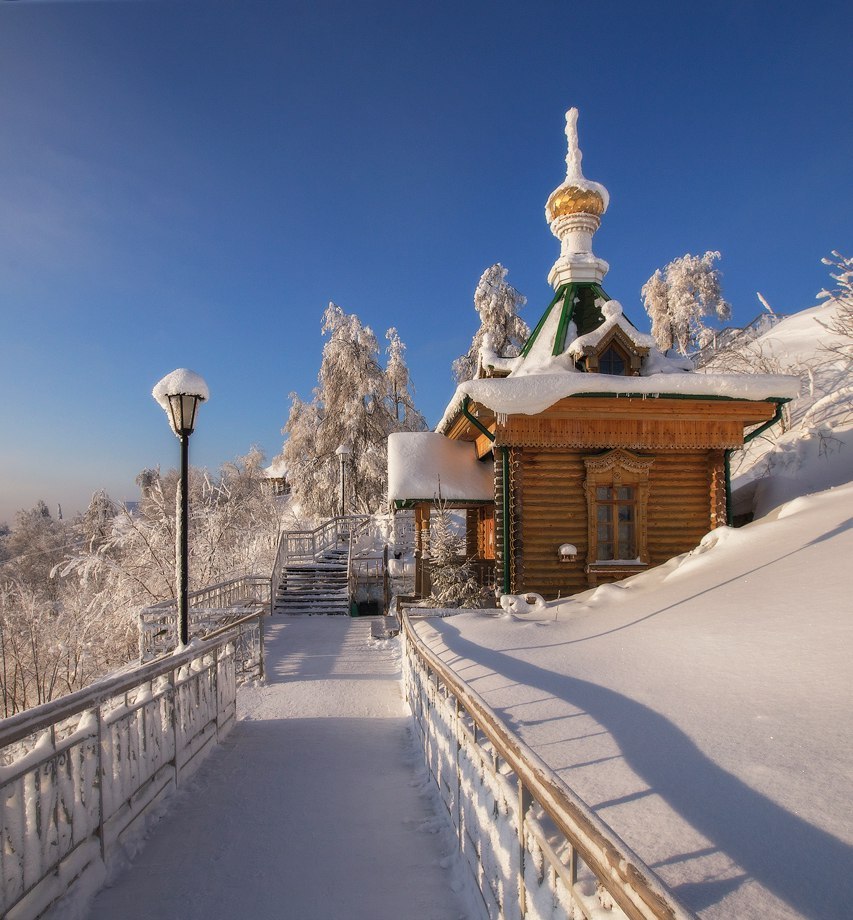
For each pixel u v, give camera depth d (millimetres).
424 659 5766
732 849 2172
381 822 4742
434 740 5258
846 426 17047
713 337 41156
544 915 2434
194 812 4957
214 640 6512
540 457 13195
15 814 3096
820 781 2605
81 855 3684
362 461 36281
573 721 3842
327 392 38156
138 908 3594
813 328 37281
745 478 20125
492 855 3197
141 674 4535
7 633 21875
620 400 12211
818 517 7766
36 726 3182
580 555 13070
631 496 13328
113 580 23781
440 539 15188
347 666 11383
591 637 6449
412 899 3674
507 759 2783
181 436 8227
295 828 4645
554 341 14727
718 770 2857
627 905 1620
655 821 2449
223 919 3482
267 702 8867
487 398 11750
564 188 15445
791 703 3520
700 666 4551
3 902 2965
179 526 8133
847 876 1938
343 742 6871
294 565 22391
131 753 4508
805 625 4594
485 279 34688
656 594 7723
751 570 6820
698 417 12648
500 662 5859
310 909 3576
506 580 12555
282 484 57156
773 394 12219
